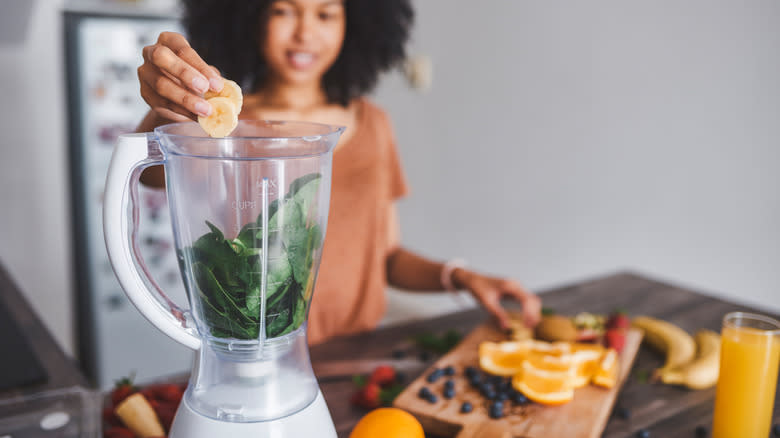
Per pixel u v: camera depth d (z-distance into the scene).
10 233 2.43
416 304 2.77
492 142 2.65
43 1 2.29
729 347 0.77
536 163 2.51
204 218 0.49
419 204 3.04
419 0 2.81
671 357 1.02
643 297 1.38
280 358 0.53
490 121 2.64
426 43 2.83
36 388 0.88
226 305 0.50
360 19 1.34
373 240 1.48
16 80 2.32
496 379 0.92
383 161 1.50
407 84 2.92
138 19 2.29
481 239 2.78
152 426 0.73
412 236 3.10
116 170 0.49
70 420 0.74
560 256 2.51
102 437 0.74
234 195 0.48
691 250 2.15
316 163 0.50
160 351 2.59
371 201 1.46
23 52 2.31
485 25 2.57
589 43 2.26
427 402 0.86
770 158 1.88
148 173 0.72
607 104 2.26
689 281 2.17
